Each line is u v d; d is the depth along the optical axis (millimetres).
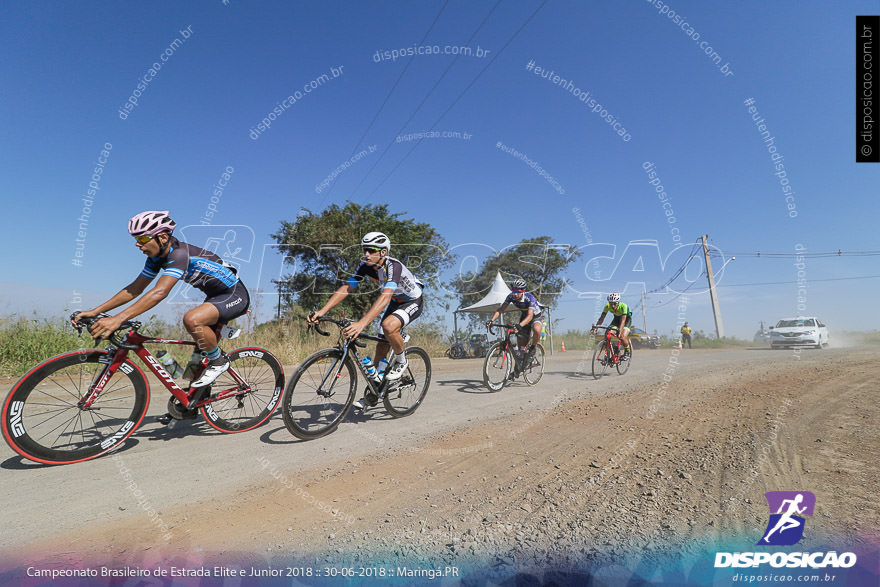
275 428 3670
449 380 6883
